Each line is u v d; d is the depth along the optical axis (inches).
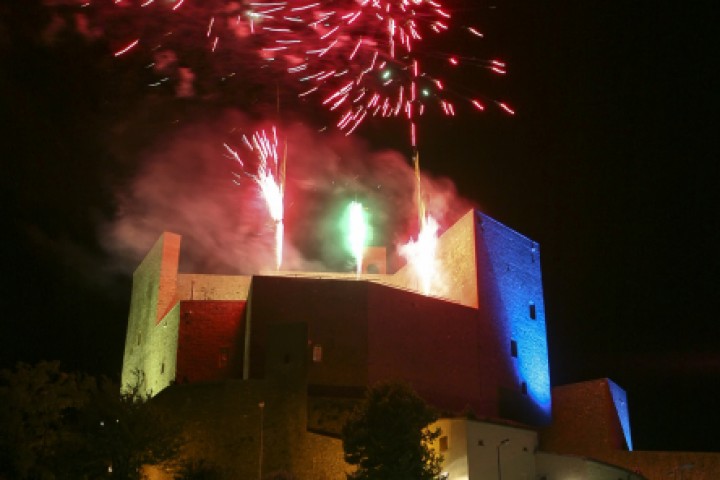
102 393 1831.9
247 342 2240.4
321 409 2018.9
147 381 2807.6
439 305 2399.1
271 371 2059.5
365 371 2176.4
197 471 1806.1
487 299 2524.6
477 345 2442.2
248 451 1973.4
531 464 2011.6
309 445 1958.7
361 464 1722.4
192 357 2464.3
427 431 1790.1
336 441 1936.5
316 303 2235.5
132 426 1786.4
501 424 1985.7
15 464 1672.0
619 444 2429.9
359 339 2208.4
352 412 1929.1
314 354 2166.6
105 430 1763.0
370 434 1723.7
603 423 2412.6
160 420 1841.8
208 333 2498.8
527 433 2038.6
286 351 2068.2
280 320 2208.4
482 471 1887.3
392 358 2239.2
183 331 2480.3
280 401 2025.1
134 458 1775.3
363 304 2245.3
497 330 2527.1
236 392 2028.8
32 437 1772.9
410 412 1744.6
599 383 2470.5
